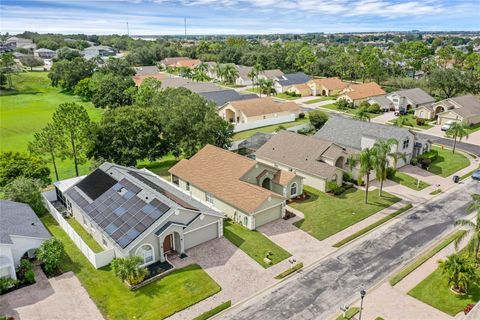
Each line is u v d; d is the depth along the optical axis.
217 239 35.38
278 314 25.86
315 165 47.41
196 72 132.62
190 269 30.70
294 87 113.38
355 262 31.78
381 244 34.47
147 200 33.66
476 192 45.56
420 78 120.44
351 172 48.03
